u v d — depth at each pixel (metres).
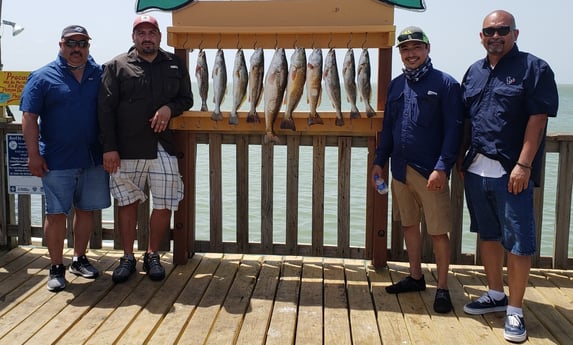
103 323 3.41
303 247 4.63
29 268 4.42
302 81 4.22
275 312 3.62
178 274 4.32
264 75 4.37
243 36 4.40
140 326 3.38
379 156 3.98
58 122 3.86
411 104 3.67
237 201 4.63
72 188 3.99
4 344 3.12
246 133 4.54
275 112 4.27
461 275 4.37
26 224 4.88
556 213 4.41
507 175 3.28
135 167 4.07
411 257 3.99
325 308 3.70
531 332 3.36
